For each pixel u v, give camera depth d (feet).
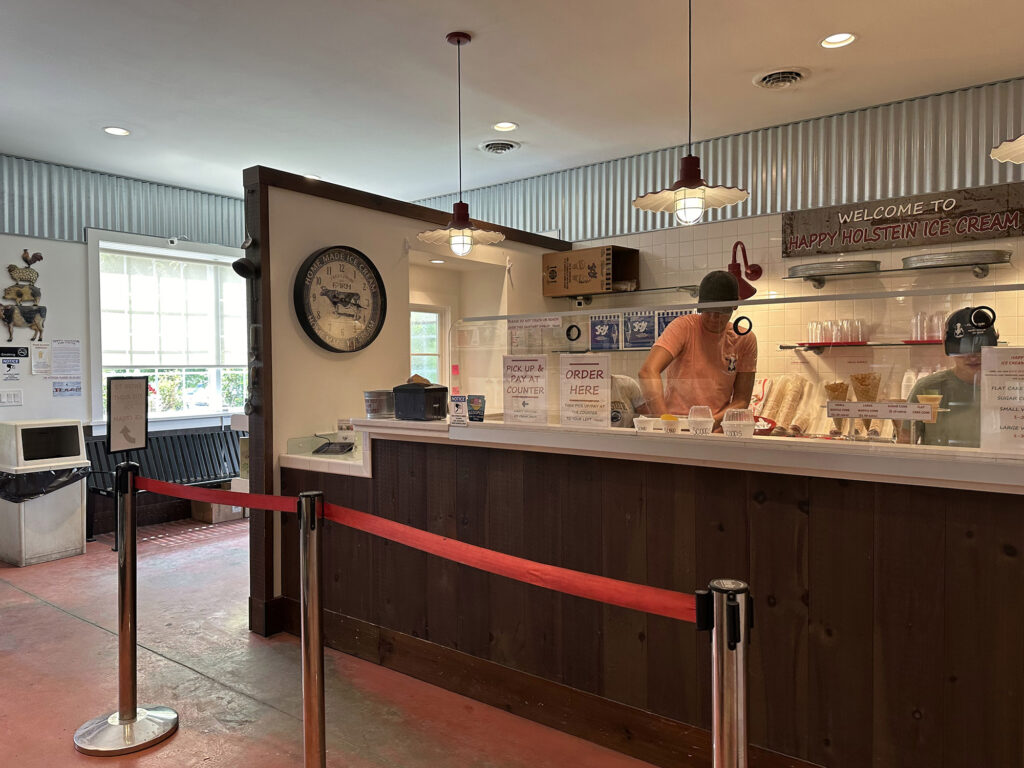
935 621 6.61
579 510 8.82
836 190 17.29
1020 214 14.65
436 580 10.32
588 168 21.29
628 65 14.16
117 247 21.50
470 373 9.80
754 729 7.64
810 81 15.10
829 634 7.17
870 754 6.98
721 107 16.57
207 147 19.01
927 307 7.01
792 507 7.33
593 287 19.26
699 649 7.92
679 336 8.92
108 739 8.66
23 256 19.27
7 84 14.76
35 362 19.47
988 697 6.38
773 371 8.31
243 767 8.27
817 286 17.11
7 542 16.87
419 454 10.52
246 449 14.35
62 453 17.29
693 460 7.77
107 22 12.21
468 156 20.16
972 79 15.08
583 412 8.71
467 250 14.11
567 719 8.97
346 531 11.52
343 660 11.27
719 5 11.79
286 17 12.13
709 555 7.84
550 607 9.11
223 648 11.76
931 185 16.11
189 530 20.15
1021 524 6.18
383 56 13.67
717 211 18.94
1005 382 6.22
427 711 9.58
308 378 13.28
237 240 24.86
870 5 11.82
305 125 17.43
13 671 10.90
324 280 13.41
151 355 22.68
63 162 20.08
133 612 9.06
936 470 6.39
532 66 14.17
